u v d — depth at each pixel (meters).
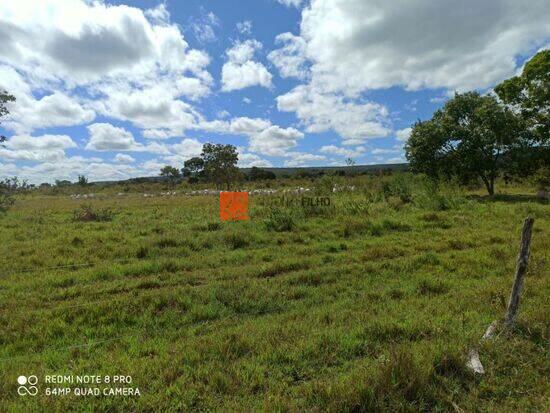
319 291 6.68
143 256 9.16
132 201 26.44
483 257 8.54
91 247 9.73
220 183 42.12
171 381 3.68
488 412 3.24
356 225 11.84
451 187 18.27
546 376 3.75
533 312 4.99
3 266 8.12
